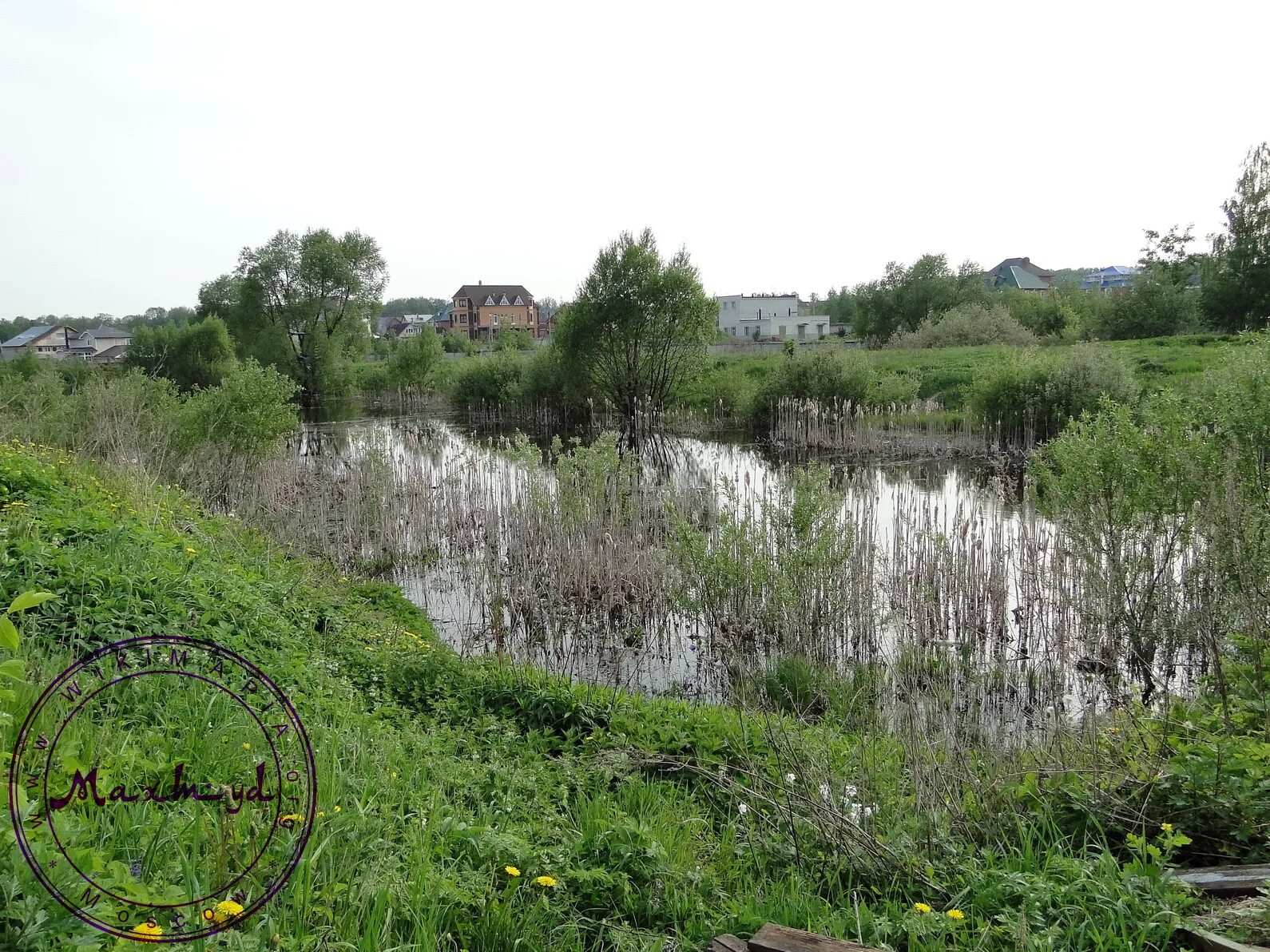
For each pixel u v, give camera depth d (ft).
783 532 35.88
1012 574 40.27
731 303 309.63
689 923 14.05
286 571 35.99
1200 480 29.94
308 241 179.73
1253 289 141.38
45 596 10.00
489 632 37.55
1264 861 14.87
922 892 14.82
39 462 39.63
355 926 11.69
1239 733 19.33
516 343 223.51
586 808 18.02
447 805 16.35
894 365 126.62
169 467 57.21
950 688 27.04
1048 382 85.61
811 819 17.19
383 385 191.93
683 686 32.01
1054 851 15.47
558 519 45.75
